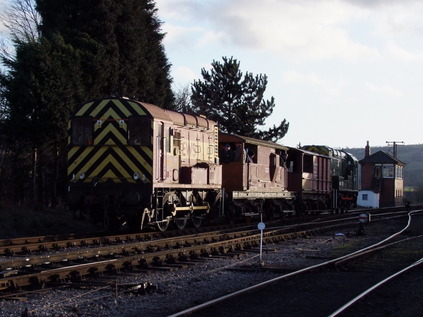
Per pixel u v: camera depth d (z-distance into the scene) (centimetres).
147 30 3375
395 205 7519
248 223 2661
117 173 1884
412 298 995
